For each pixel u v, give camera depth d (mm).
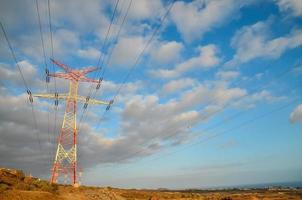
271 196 128250
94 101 74375
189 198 100562
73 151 72375
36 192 46656
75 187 69938
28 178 57625
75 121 73688
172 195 104500
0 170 53781
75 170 71625
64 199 50062
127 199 77062
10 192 42469
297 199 113000
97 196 65312
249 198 113750
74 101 73375
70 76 71500
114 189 95750
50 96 70875
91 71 73062
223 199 109188
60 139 72125
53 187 58688
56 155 71312
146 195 92938
